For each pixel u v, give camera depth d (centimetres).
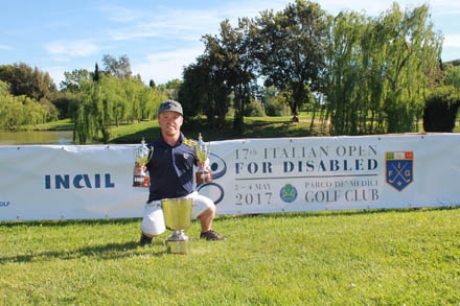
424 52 3625
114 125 5572
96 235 705
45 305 404
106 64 12600
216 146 873
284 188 888
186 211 555
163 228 618
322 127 4194
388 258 507
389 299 393
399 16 3669
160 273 477
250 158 880
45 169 856
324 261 507
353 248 548
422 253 519
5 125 7512
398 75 3681
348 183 897
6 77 12656
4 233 752
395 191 903
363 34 3747
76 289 441
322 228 679
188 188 614
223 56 6203
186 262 513
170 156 596
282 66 6400
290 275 461
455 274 451
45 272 496
